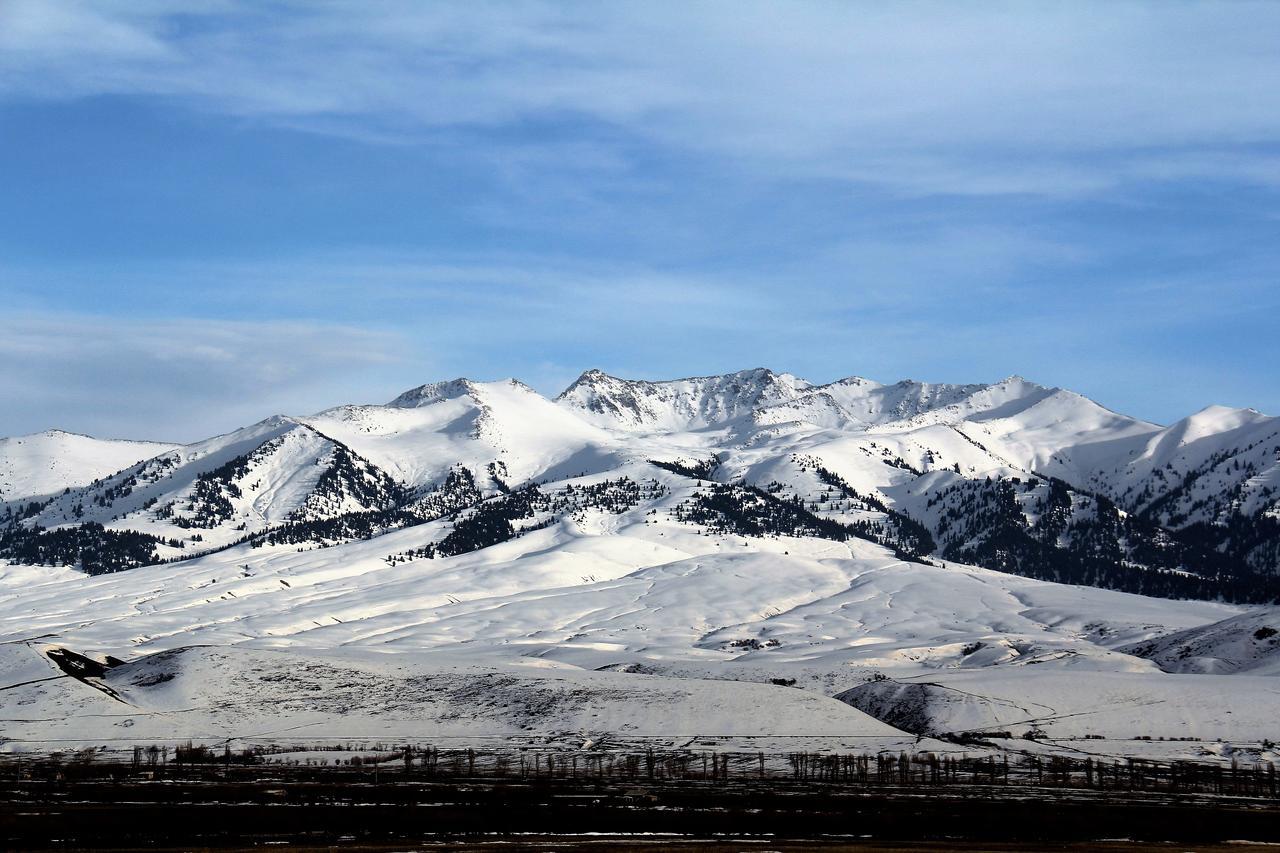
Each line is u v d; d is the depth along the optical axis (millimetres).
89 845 189125
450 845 189250
